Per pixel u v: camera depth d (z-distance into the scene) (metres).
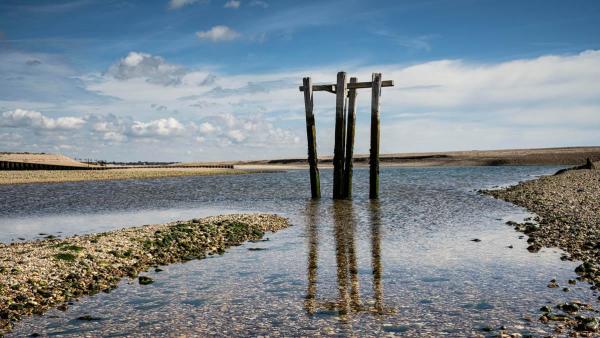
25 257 17.75
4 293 13.96
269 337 10.99
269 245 22.14
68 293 14.55
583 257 18.17
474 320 11.80
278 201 43.38
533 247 20.20
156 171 114.25
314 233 25.22
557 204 34.59
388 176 89.44
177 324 11.98
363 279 15.95
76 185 68.69
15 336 11.26
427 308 12.84
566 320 11.55
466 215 31.73
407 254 19.64
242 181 79.94
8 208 39.88
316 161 43.12
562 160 147.62
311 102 41.53
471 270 16.83
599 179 54.47
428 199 42.88
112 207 40.53
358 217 31.25
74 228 29.20
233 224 26.62
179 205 41.78
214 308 13.20
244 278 16.34
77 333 11.45
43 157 165.12
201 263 18.69
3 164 107.44
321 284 15.43
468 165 158.00
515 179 75.81
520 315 12.09
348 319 12.11
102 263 17.84
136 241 21.27
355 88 40.72
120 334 11.36
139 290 15.05
